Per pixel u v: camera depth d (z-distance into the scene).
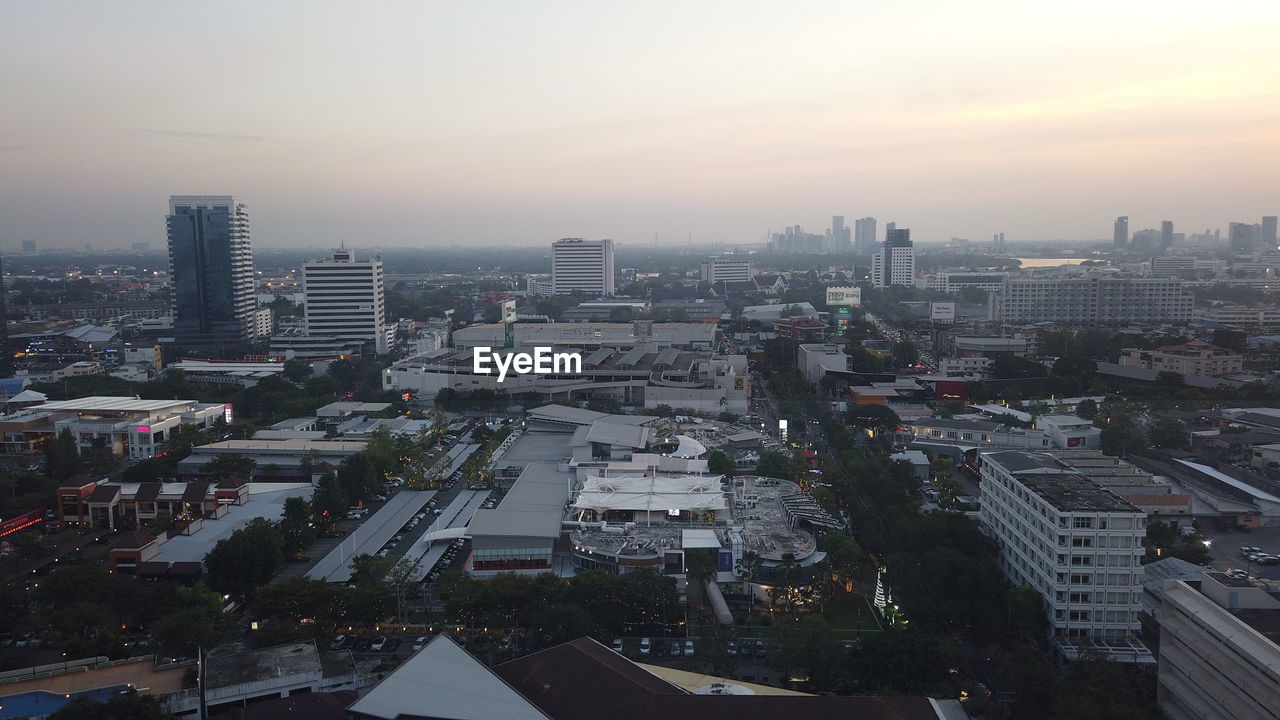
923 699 146.00
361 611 195.62
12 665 178.38
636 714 140.50
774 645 191.00
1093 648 184.62
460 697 146.00
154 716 146.38
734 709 141.38
